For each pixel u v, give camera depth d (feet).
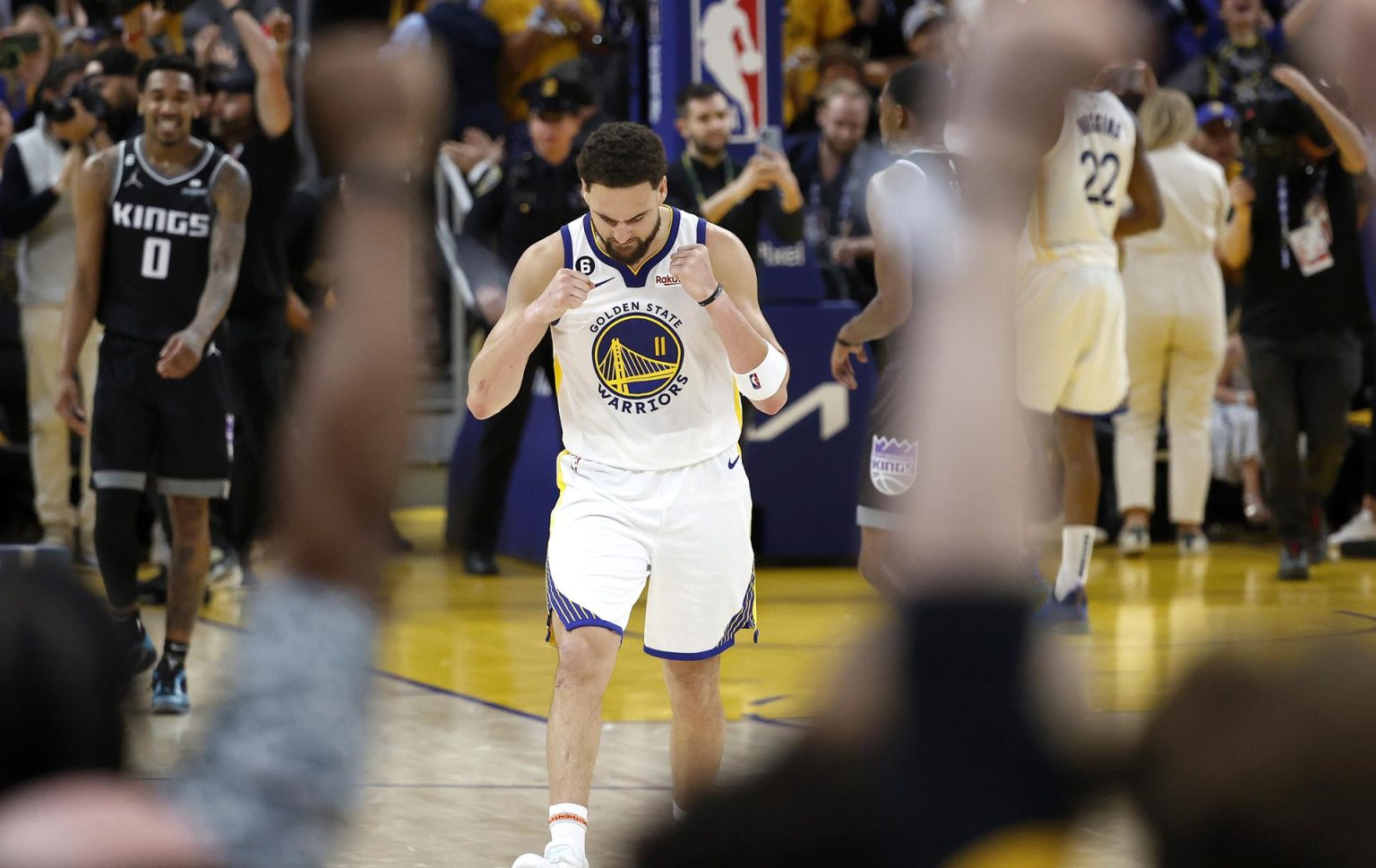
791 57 116.78
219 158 59.88
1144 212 73.56
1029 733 7.70
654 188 39.14
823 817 7.80
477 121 103.60
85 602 8.57
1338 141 86.38
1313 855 7.20
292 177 84.38
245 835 8.47
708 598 40.60
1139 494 98.99
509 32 109.70
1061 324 69.51
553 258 40.63
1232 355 112.47
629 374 40.37
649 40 103.65
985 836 7.61
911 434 8.16
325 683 8.66
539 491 100.12
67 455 94.27
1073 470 71.46
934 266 8.14
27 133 91.30
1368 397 112.68
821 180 101.35
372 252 8.34
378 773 50.11
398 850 42.09
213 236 59.67
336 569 8.65
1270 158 89.61
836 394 93.50
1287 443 89.40
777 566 95.55
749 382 39.73
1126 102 75.00
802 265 93.50
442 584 90.68
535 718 57.77
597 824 43.42
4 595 8.38
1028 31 7.93
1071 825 7.70
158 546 94.89
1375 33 12.55
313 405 8.34
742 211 85.20
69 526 94.48
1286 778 7.27
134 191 59.21
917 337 8.17
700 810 8.09
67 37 107.86
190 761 8.91
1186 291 95.66
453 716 58.18
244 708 8.70
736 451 41.24
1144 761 7.68
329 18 8.52
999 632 7.76
